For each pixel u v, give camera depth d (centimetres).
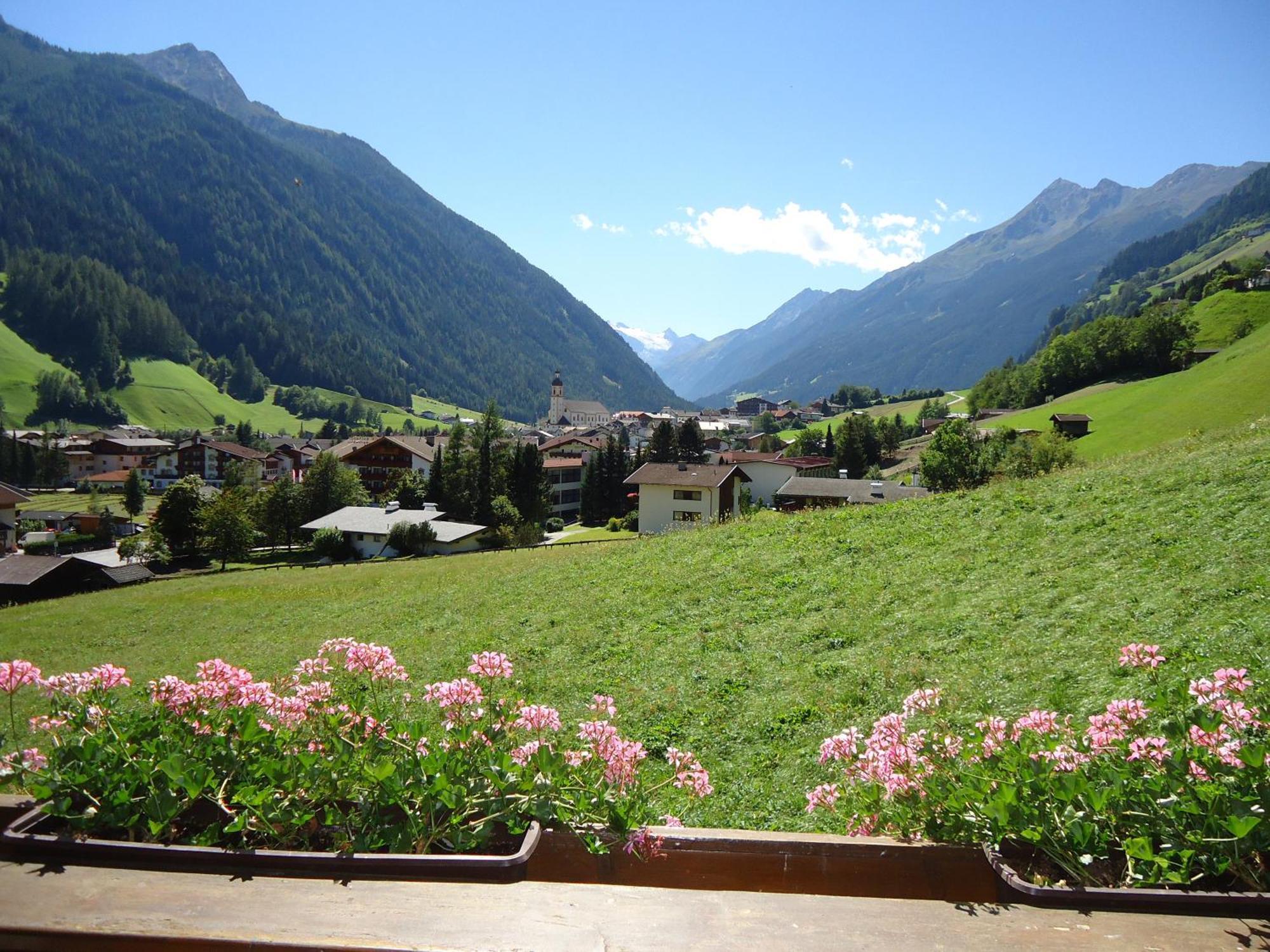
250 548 8119
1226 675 463
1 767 371
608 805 377
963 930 269
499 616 2403
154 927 259
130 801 340
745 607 1977
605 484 10694
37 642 3416
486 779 380
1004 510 2341
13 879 294
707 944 257
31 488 15362
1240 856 320
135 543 7200
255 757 398
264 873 302
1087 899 288
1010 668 1272
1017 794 360
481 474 9125
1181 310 16800
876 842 344
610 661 1734
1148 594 1431
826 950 254
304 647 2469
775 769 1109
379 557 7244
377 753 430
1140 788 363
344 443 16288
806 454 13950
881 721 492
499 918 269
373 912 272
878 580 1961
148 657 2777
